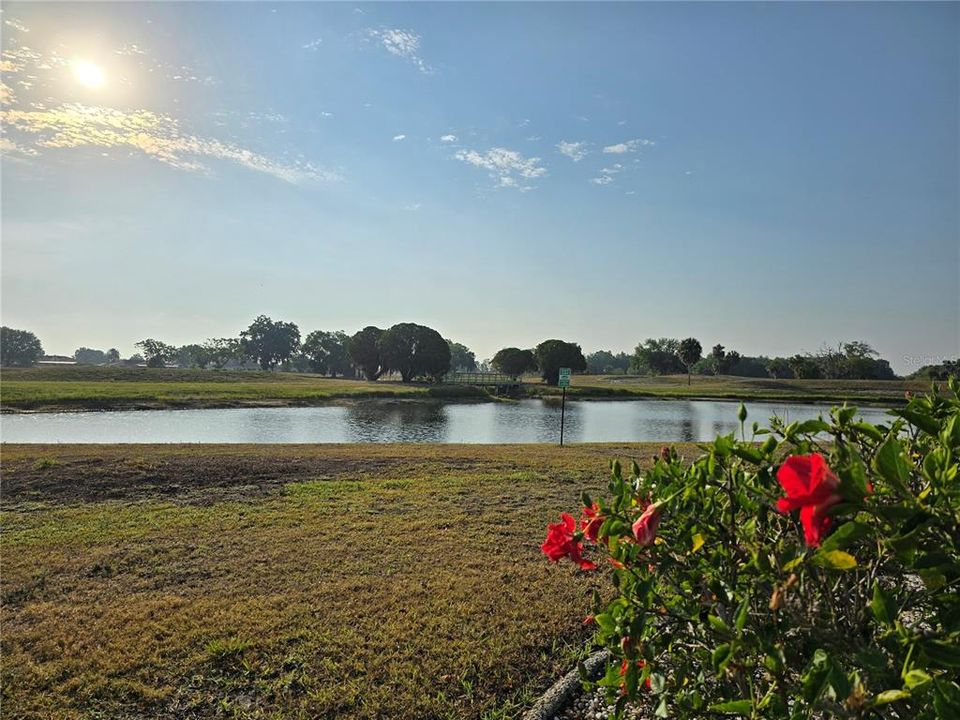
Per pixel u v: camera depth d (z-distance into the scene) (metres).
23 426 21.20
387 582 4.31
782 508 1.16
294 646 3.38
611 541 1.66
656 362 80.50
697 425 23.52
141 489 7.30
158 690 2.96
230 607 3.89
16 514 6.21
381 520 5.95
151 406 28.72
